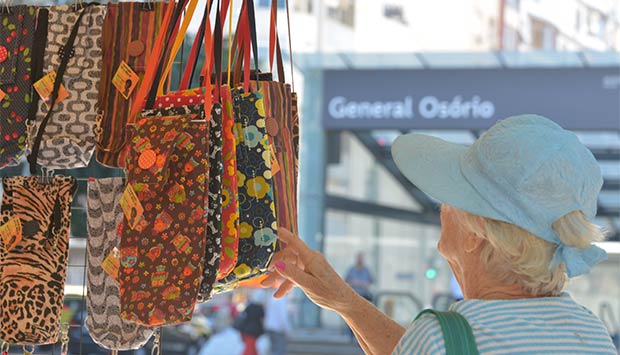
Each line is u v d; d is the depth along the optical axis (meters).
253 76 2.54
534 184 1.79
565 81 14.12
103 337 2.58
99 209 2.59
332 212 16.42
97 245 2.59
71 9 2.71
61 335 2.80
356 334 2.45
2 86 2.66
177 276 2.12
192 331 11.62
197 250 2.11
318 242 16.05
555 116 14.13
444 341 1.75
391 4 15.68
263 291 12.64
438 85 14.59
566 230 1.80
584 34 14.39
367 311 2.40
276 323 12.60
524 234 1.81
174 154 2.17
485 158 1.84
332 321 14.58
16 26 2.68
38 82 2.65
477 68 14.45
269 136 2.39
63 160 2.67
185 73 2.43
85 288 2.68
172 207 2.15
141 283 2.14
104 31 2.69
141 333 2.56
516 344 1.77
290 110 2.51
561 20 14.63
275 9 2.52
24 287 2.51
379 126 14.88
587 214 1.83
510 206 1.81
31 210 2.53
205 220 2.12
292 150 2.49
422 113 14.65
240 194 2.27
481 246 1.88
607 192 15.23
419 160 1.95
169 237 2.14
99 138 2.64
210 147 2.18
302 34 15.31
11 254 2.53
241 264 2.26
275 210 2.37
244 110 2.30
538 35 14.98
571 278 1.90
